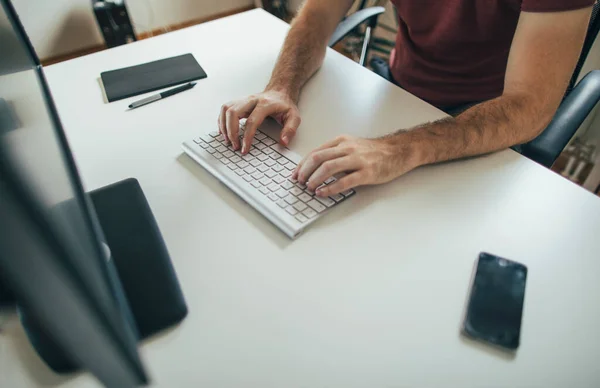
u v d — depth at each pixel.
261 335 0.43
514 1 0.79
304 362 0.41
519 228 0.55
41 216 0.18
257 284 0.48
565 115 0.73
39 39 1.97
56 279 0.18
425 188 0.61
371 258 0.51
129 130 0.71
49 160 0.30
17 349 0.41
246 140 0.65
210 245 0.52
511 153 0.67
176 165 0.64
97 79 0.83
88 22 2.07
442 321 0.45
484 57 0.94
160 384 0.40
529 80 0.70
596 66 1.18
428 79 1.03
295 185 0.59
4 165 0.18
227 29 1.00
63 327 0.18
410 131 0.67
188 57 0.89
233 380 0.40
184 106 0.76
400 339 0.43
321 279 0.48
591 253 0.52
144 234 0.51
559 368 0.41
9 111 0.29
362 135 0.70
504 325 0.44
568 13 0.66
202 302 0.46
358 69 0.87
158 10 2.31
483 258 0.50
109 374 0.21
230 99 0.78
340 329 0.44
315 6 0.97
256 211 0.57
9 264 0.17
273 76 0.82
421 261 0.51
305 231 0.54
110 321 0.21
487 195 0.60
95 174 0.62
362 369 0.41
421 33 1.00
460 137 0.65
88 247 0.27
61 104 0.76
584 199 0.59
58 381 0.39
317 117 0.74
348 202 0.58
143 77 0.83
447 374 0.41
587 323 0.45
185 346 0.42
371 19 1.11
